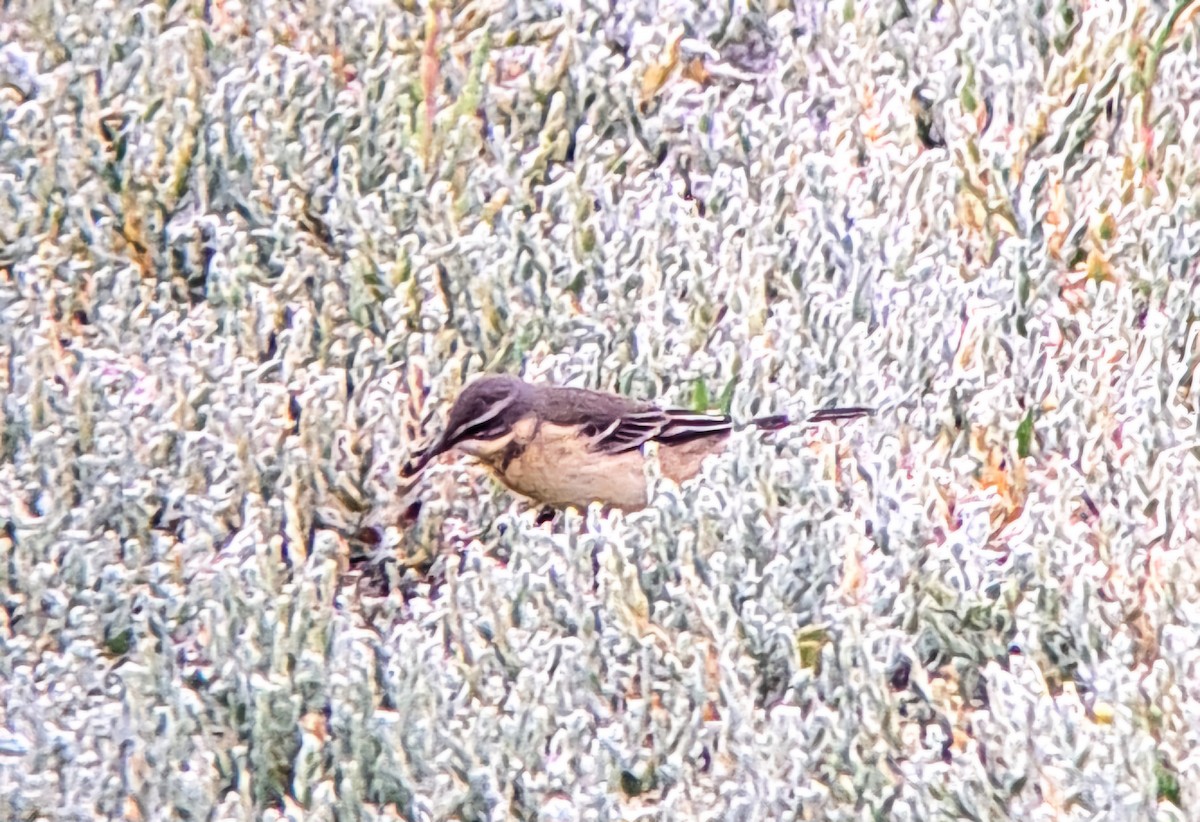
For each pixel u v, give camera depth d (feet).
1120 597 28.30
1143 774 24.89
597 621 28.37
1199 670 26.09
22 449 31.50
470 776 26.14
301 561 28.96
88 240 36.52
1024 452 32.73
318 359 35.24
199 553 29.99
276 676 27.40
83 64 37.55
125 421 31.48
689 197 39.55
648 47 40.57
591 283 36.58
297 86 37.86
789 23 40.86
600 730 25.90
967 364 33.50
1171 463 29.63
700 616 28.07
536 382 34.55
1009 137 36.78
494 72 40.01
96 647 28.81
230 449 31.22
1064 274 35.53
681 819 25.48
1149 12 36.99
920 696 27.96
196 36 38.78
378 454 33.24
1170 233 34.88
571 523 28.71
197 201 37.17
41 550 30.17
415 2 39.32
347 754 26.66
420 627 27.76
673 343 35.42
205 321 34.37
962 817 25.54
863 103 38.65
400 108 38.17
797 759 25.66
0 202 36.06
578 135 38.34
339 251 36.70
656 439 32.78
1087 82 36.70
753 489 29.14
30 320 33.40
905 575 29.01
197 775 26.48
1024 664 26.35
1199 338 32.86
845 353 33.47
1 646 28.63
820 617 28.68
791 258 36.45
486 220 38.11
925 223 35.96
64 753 26.86
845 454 32.12
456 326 36.27
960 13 38.91
